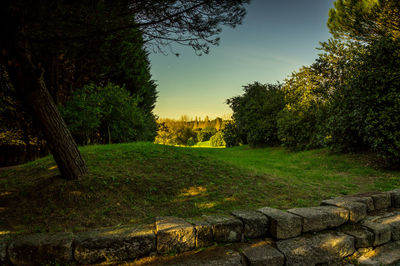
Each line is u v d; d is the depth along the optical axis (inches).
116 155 223.6
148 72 709.3
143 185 159.8
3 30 116.1
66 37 139.3
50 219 115.8
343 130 340.8
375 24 465.4
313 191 179.9
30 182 162.2
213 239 101.0
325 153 407.8
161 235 91.9
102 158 211.0
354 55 385.1
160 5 142.0
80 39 148.9
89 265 84.6
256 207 140.4
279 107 641.6
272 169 281.1
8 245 84.4
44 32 127.8
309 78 474.9
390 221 130.0
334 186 201.3
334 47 423.8
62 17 120.1
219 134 1365.7
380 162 298.2
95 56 192.1
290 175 241.1
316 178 235.3
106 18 139.7
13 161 420.2
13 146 418.6
